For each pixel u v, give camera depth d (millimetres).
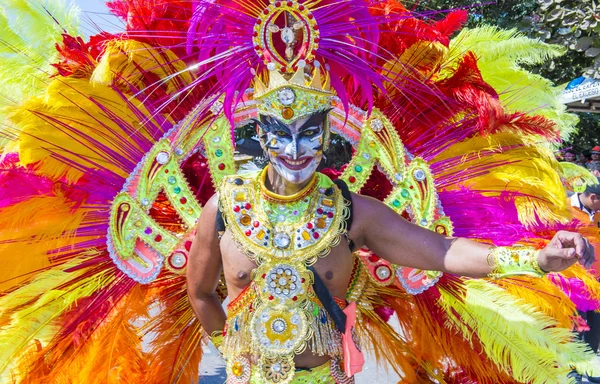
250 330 1792
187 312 2539
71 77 2314
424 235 1791
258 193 1855
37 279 2238
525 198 2461
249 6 1887
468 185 2512
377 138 2455
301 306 1801
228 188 1872
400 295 2516
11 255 2219
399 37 2498
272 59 1794
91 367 2275
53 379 2246
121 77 2377
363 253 2320
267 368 1796
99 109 2332
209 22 1990
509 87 2693
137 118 2396
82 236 2303
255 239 1807
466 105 2441
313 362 1850
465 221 2467
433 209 2375
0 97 2357
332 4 1902
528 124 2365
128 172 2367
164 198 2512
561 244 1524
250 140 3178
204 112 2418
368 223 1837
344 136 2469
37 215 2246
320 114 1782
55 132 2260
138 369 2402
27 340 2197
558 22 4703
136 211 2301
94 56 2387
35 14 2525
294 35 1812
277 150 1758
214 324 2043
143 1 2396
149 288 2484
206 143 2400
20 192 2234
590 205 3977
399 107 2537
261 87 1870
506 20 5039
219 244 1897
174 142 2375
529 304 2311
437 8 3973
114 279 2350
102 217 2324
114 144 2359
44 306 2242
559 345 2211
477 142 2506
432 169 2504
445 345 2502
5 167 2307
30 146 2199
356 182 2432
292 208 1827
